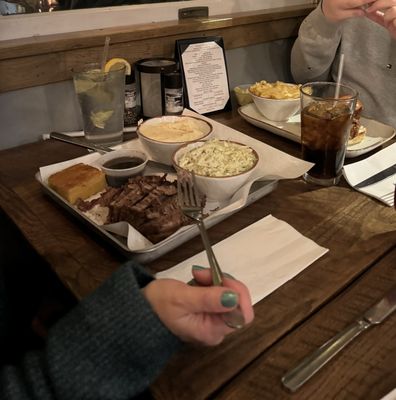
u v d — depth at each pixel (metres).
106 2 1.38
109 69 1.20
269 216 0.90
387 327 0.62
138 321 0.54
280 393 0.53
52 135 1.22
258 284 0.71
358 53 1.60
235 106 1.59
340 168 1.03
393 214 0.91
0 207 1.05
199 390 0.54
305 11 1.81
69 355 0.54
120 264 0.77
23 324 1.09
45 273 1.04
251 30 1.66
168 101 1.32
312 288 0.71
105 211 0.90
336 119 0.95
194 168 0.90
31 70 1.21
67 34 1.30
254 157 0.94
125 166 1.02
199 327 0.54
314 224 0.88
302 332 0.63
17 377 0.58
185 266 0.75
